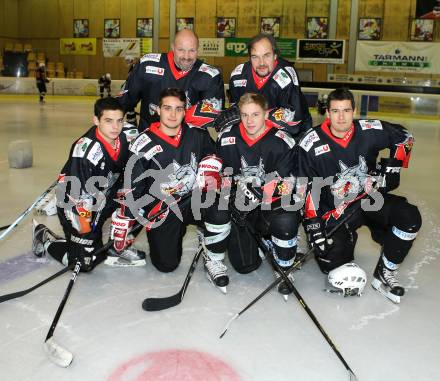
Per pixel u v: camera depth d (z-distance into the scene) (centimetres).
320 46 1775
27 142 589
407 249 259
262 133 282
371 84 1672
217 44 1906
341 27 1767
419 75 1708
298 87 346
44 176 540
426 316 246
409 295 270
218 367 199
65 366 196
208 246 276
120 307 249
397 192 511
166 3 1941
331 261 280
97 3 2038
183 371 196
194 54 332
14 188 482
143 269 299
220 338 221
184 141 285
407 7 1688
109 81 1712
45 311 242
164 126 280
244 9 1858
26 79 1819
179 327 230
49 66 2075
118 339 219
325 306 255
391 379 194
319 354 210
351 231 286
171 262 289
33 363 200
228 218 267
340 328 232
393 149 280
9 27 2161
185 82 350
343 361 194
